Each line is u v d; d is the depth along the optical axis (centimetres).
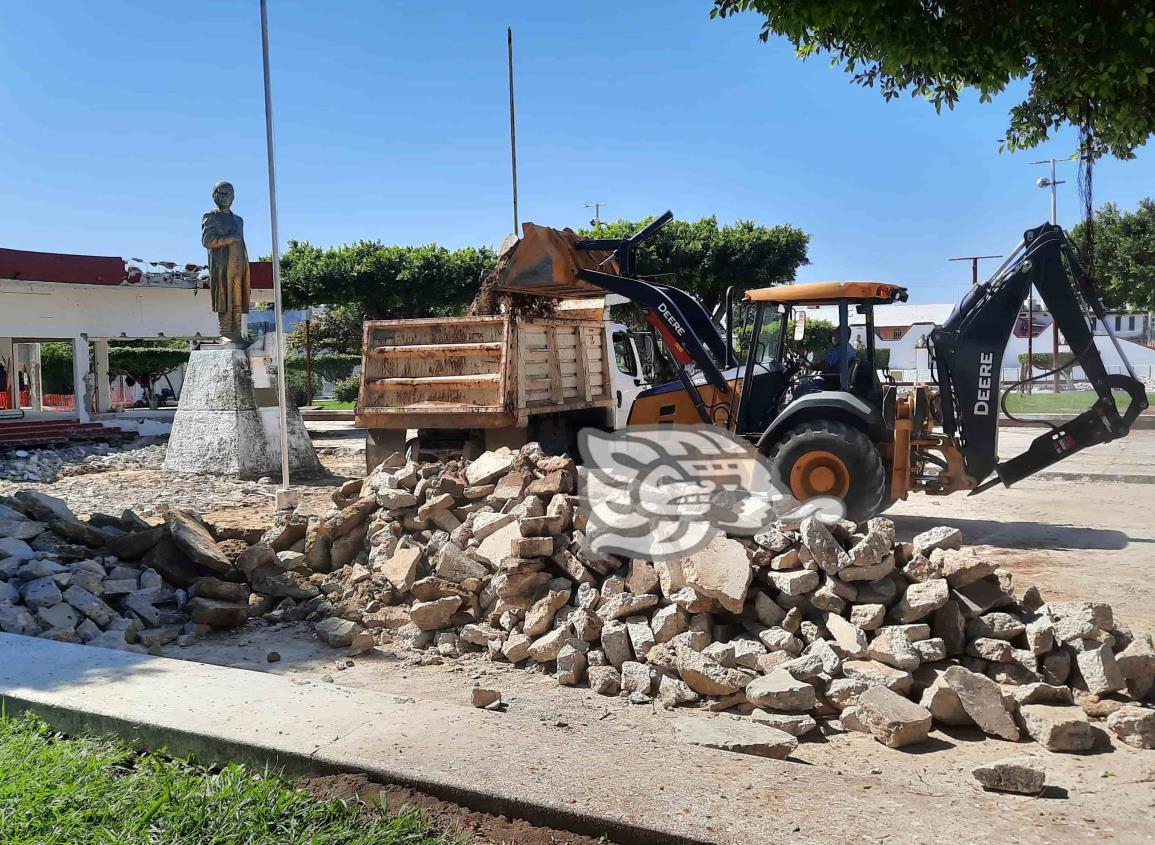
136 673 463
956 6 707
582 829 318
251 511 1172
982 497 1236
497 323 1042
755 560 546
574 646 545
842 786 341
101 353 2600
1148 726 428
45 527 749
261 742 376
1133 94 737
